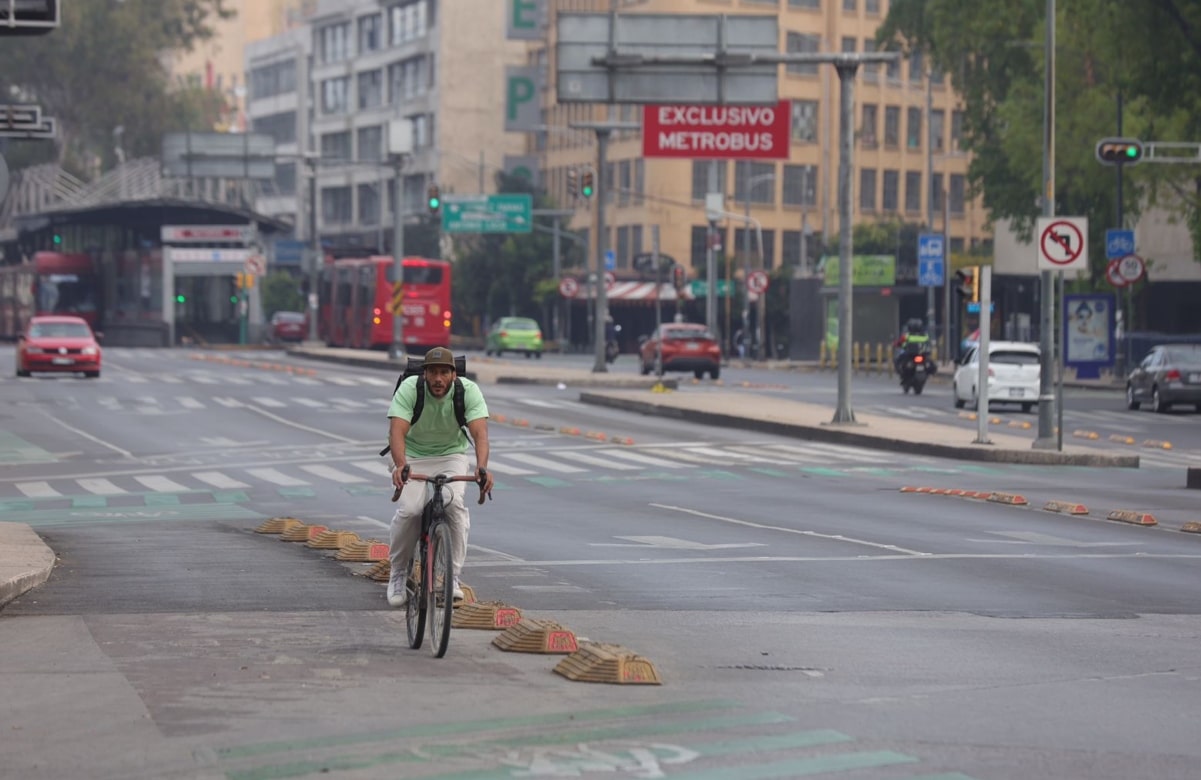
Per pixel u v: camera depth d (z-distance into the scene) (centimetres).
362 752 1828
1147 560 3784
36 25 3588
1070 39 12288
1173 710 2123
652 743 1877
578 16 7606
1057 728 1995
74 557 3759
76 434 7912
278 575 3412
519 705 2091
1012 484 5788
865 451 7206
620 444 7456
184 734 1920
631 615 2920
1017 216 13875
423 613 2470
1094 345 11900
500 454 6944
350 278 17500
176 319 18262
